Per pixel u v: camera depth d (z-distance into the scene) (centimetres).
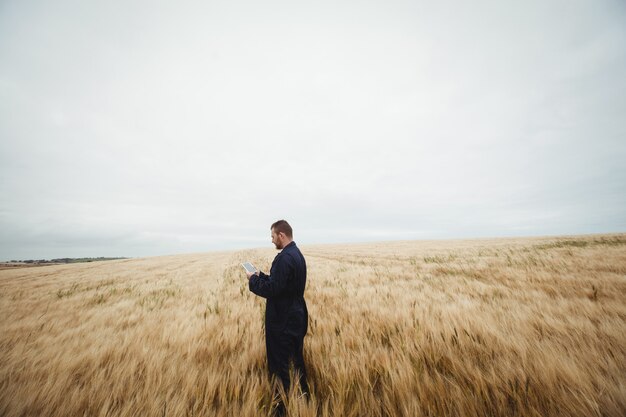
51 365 282
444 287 619
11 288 1196
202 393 208
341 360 236
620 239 1812
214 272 1432
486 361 230
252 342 316
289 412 182
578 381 185
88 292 916
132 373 242
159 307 601
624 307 360
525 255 1139
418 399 188
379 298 529
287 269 229
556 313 365
